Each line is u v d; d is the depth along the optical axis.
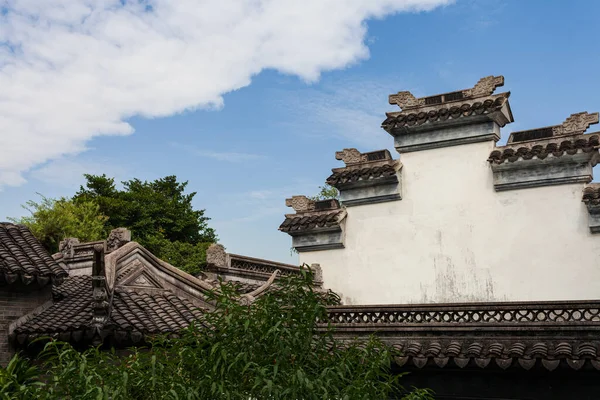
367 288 22.20
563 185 19.61
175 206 51.81
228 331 9.96
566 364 13.54
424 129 21.92
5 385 9.10
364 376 10.03
